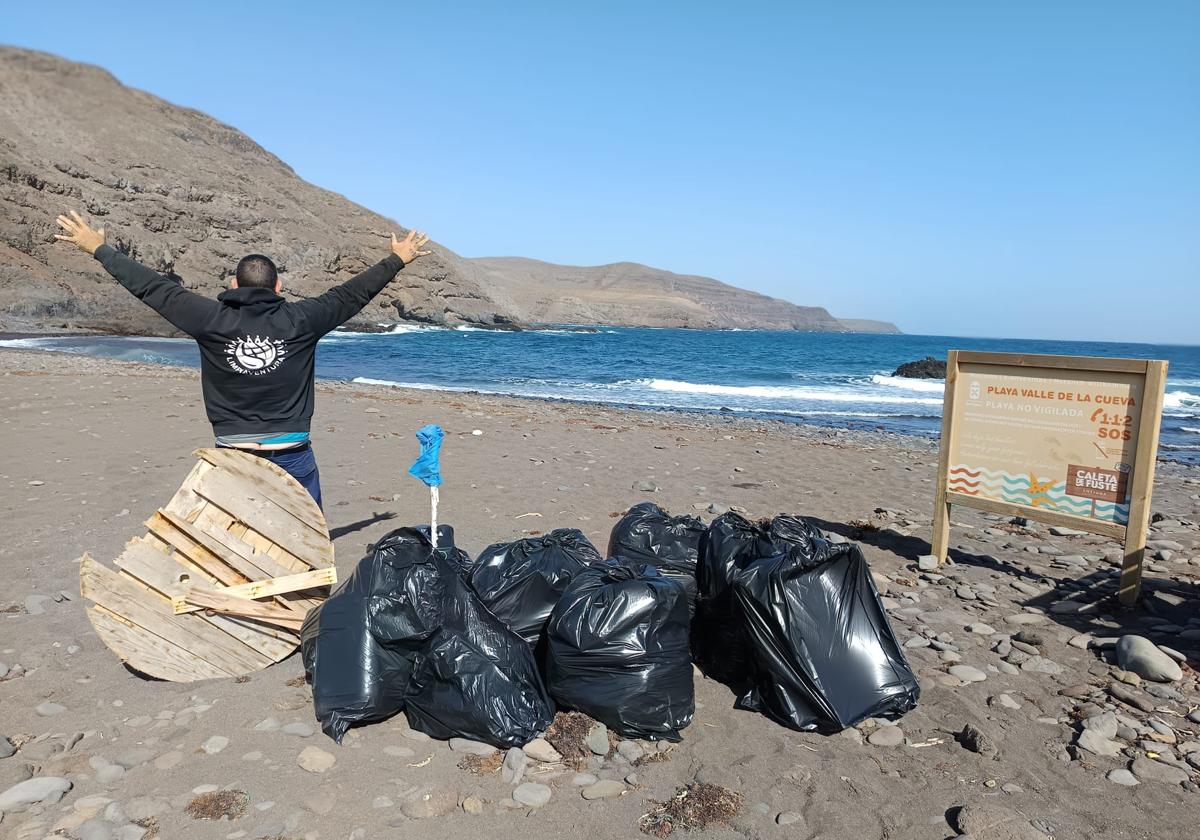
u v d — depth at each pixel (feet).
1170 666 14.56
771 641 13.14
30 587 17.88
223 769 10.99
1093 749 12.08
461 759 11.55
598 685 12.41
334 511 25.40
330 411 49.83
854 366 166.61
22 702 12.80
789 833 10.07
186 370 81.15
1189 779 11.39
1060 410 19.47
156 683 13.62
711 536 15.74
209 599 13.66
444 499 27.43
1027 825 10.07
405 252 15.78
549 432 45.27
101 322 184.24
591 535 23.65
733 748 12.17
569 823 10.16
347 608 12.89
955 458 21.50
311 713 12.62
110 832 9.53
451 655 12.16
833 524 26.58
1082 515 19.26
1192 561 22.45
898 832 10.12
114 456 32.17
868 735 12.57
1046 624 17.58
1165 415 79.00
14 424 39.22
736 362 176.65
